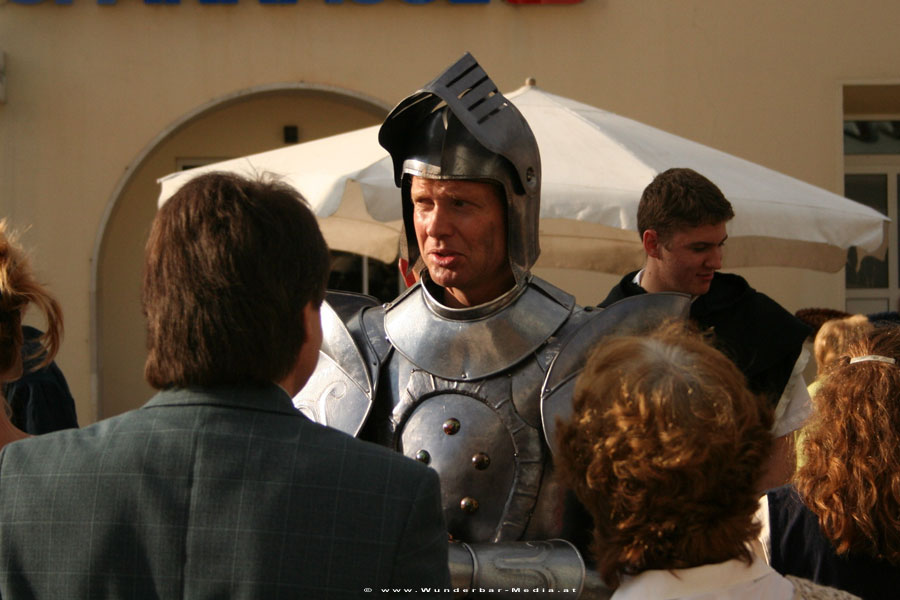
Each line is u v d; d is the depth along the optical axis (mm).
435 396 1621
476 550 1432
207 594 1030
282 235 1136
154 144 5777
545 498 1546
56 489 1086
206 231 1112
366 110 6070
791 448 2197
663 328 1394
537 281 1691
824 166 5891
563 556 1438
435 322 1664
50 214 5766
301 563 1037
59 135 5766
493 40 5844
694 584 1132
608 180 3059
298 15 5805
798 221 3307
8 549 1079
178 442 1084
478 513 1542
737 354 2264
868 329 1614
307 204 1213
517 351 1604
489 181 1593
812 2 5863
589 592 1420
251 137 6645
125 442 1100
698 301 2338
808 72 5879
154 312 1129
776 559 1563
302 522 1050
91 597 1045
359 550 1051
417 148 1625
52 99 5758
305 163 3229
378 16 5824
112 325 6605
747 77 5871
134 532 1055
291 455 1082
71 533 1064
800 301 5945
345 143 3430
